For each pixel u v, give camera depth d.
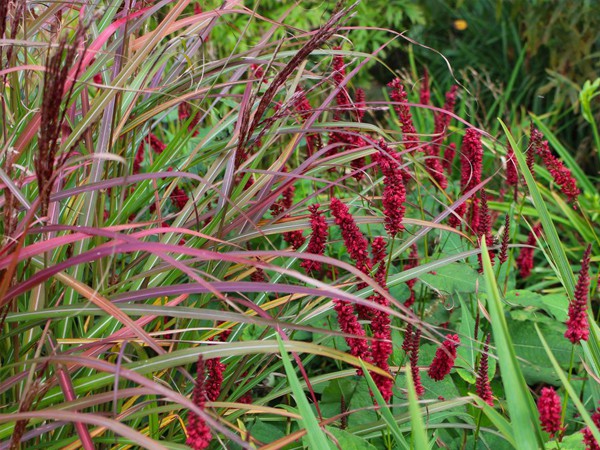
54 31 1.49
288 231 1.47
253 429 1.44
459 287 1.56
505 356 1.15
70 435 1.35
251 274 1.57
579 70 2.98
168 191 1.56
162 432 1.41
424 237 1.70
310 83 2.39
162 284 1.42
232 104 2.05
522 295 1.66
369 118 3.31
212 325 1.54
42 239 1.37
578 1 2.86
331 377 1.43
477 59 3.35
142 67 1.57
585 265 1.30
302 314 1.48
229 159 1.49
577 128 3.00
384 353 1.31
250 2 3.18
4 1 1.27
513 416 1.14
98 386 1.25
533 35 2.96
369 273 1.38
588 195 2.30
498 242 1.71
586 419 1.17
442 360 1.37
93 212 1.40
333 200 1.36
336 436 1.31
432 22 3.57
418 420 1.10
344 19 1.56
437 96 2.92
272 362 1.59
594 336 1.41
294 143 1.56
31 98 1.57
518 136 2.60
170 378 1.42
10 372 1.32
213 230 1.45
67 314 1.24
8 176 1.21
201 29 1.62
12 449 1.17
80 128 1.36
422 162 1.74
